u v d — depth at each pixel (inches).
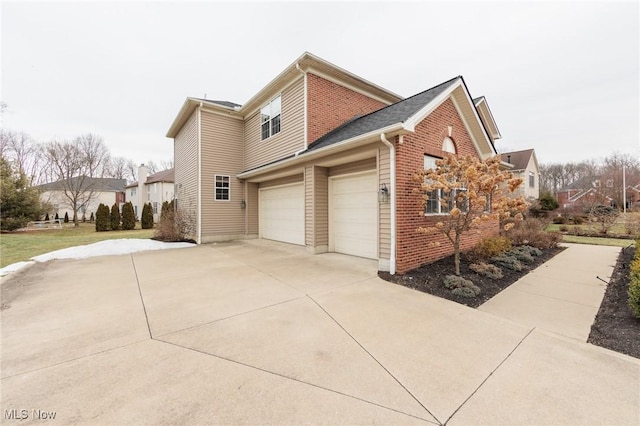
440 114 282.5
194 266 276.7
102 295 187.9
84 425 74.0
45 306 167.8
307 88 361.1
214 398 84.7
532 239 346.9
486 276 217.9
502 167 386.3
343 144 253.4
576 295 183.8
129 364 104.3
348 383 92.2
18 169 737.6
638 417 76.1
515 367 101.8
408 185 240.8
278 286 205.6
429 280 212.2
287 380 93.9
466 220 213.9
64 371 99.9
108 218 822.5
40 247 413.7
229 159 495.5
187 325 139.5
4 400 84.2
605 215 532.4
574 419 75.5
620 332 128.4
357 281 217.5
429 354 111.2
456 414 77.9
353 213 313.0
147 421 75.2
